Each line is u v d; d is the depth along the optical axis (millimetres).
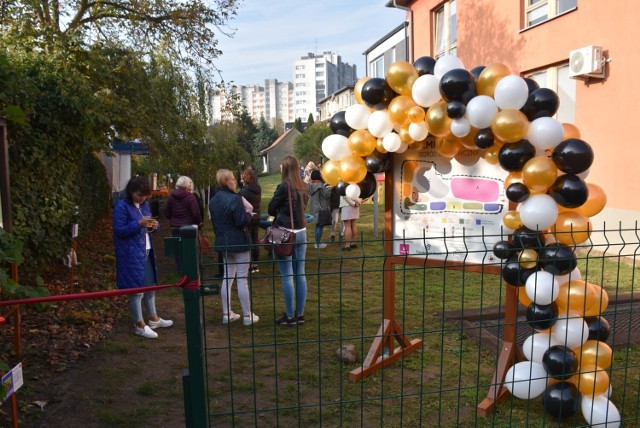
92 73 9891
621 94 8719
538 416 3557
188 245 2311
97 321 5703
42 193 6668
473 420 3510
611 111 8945
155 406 3789
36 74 7066
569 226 3414
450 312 5809
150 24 13430
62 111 7328
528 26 11398
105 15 13289
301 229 5438
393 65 3803
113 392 4012
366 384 4090
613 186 8969
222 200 5473
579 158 3189
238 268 5551
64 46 8961
